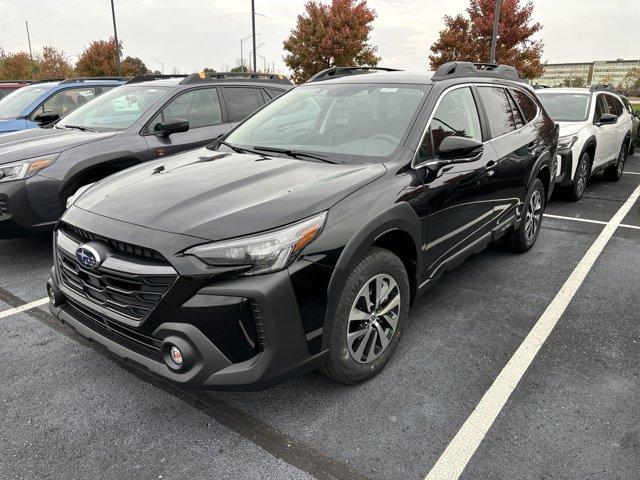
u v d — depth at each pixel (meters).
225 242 2.23
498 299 3.99
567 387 2.85
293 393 2.81
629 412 2.64
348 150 3.22
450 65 3.74
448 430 2.52
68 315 2.76
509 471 2.25
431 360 3.13
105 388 2.88
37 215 4.52
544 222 6.27
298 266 2.32
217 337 2.23
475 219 3.72
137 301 2.34
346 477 2.23
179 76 6.79
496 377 2.96
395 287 2.92
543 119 5.07
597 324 3.59
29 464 2.31
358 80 3.84
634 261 4.84
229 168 3.05
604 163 8.20
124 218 2.48
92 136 5.03
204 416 2.64
